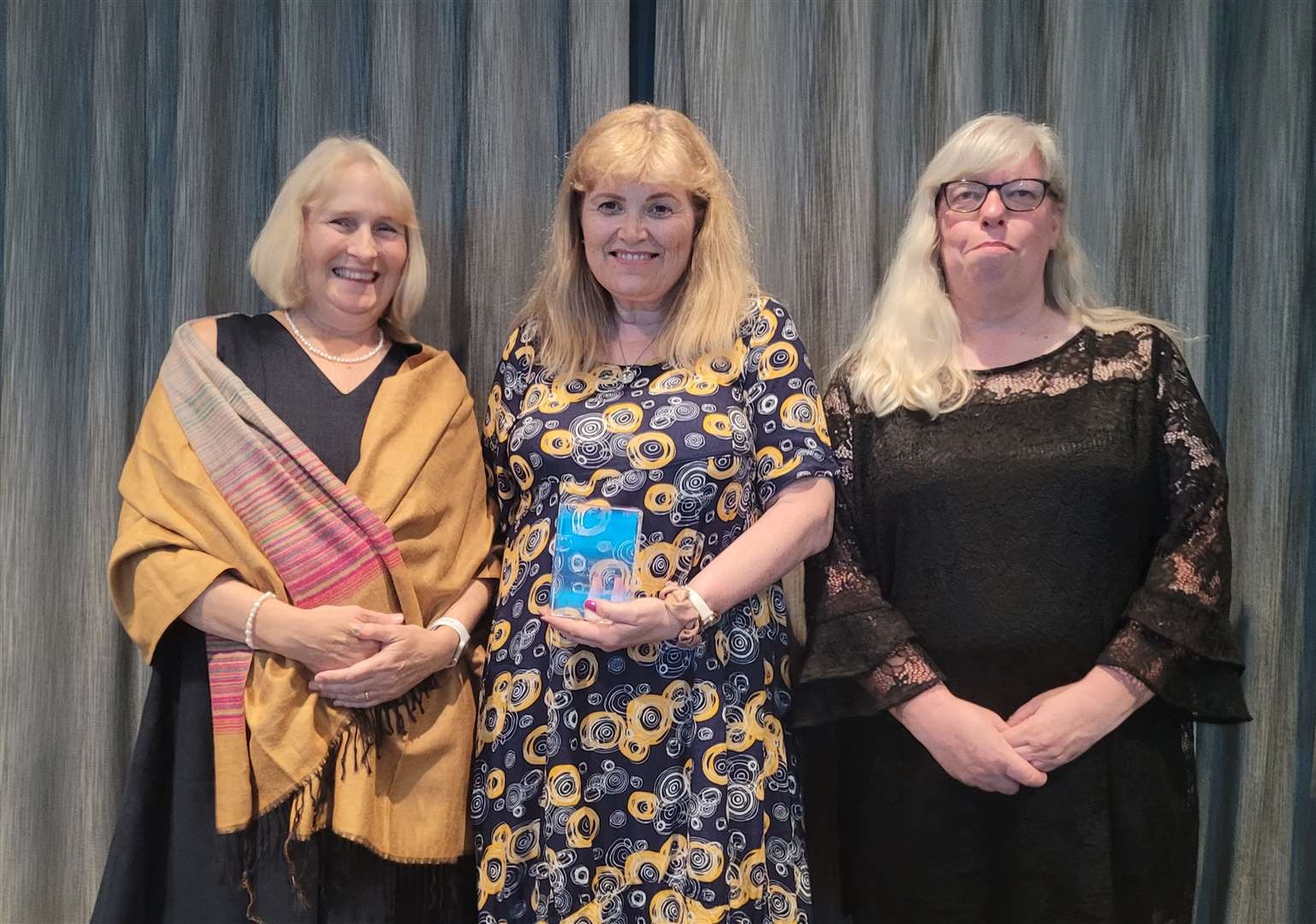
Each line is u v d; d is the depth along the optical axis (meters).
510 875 1.47
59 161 1.95
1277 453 1.82
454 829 1.51
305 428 1.55
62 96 1.95
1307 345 1.83
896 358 1.59
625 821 1.46
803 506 1.50
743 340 1.57
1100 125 1.85
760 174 1.87
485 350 1.91
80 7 1.96
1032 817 1.47
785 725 1.57
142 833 1.53
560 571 1.43
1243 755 1.82
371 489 1.52
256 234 1.95
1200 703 1.44
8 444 1.94
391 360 1.65
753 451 1.54
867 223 1.86
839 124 1.87
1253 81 1.85
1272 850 1.81
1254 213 1.84
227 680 1.47
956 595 1.50
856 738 1.61
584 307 1.62
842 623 1.52
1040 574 1.47
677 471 1.49
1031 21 1.88
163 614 1.47
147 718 1.54
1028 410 1.51
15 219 1.94
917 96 1.89
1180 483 1.48
